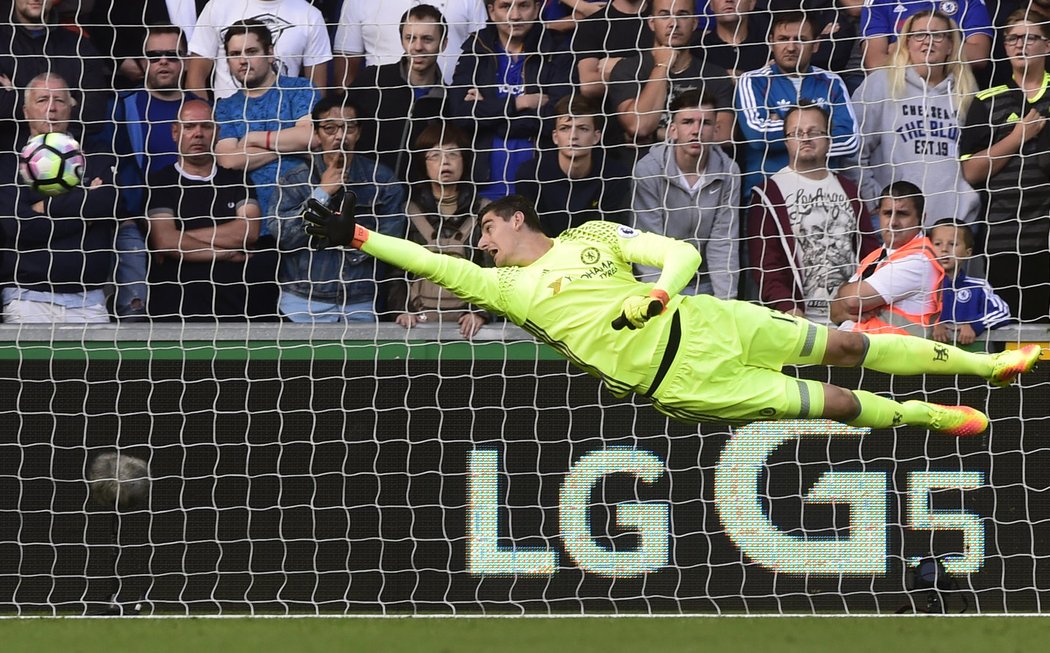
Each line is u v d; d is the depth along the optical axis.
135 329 19.33
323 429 19.62
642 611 19.72
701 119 20.86
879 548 19.59
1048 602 19.47
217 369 19.58
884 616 18.97
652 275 21.12
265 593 19.69
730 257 21.34
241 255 21.50
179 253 21.47
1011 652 17.28
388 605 19.72
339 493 19.67
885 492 19.59
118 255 21.52
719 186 21.27
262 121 21.52
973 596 19.70
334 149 21.44
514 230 15.95
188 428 19.58
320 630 18.52
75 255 21.06
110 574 19.59
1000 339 19.97
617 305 15.48
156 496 19.59
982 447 19.53
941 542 19.55
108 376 19.48
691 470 19.67
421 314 20.38
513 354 19.66
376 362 19.58
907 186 20.69
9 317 20.80
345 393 19.62
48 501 19.52
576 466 19.67
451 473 19.67
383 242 15.21
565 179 21.25
